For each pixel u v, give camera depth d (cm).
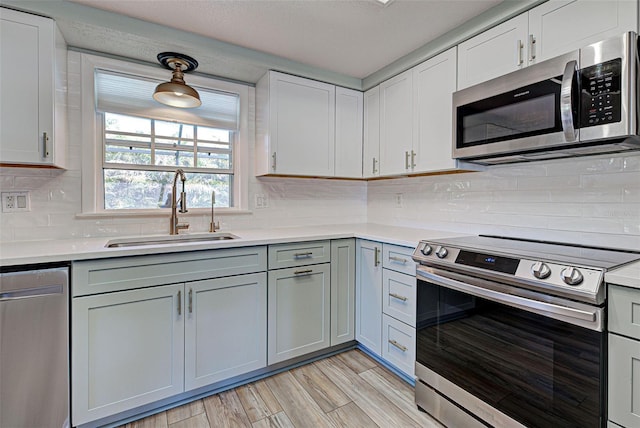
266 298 195
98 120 206
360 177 274
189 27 190
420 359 172
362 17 181
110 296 151
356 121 271
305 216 280
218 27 190
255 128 255
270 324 196
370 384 193
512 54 164
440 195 240
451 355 156
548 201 178
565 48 144
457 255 152
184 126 235
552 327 118
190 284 170
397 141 237
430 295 167
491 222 206
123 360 155
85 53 196
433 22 186
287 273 202
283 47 215
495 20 170
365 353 232
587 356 108
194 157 238
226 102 245
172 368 167
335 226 277
